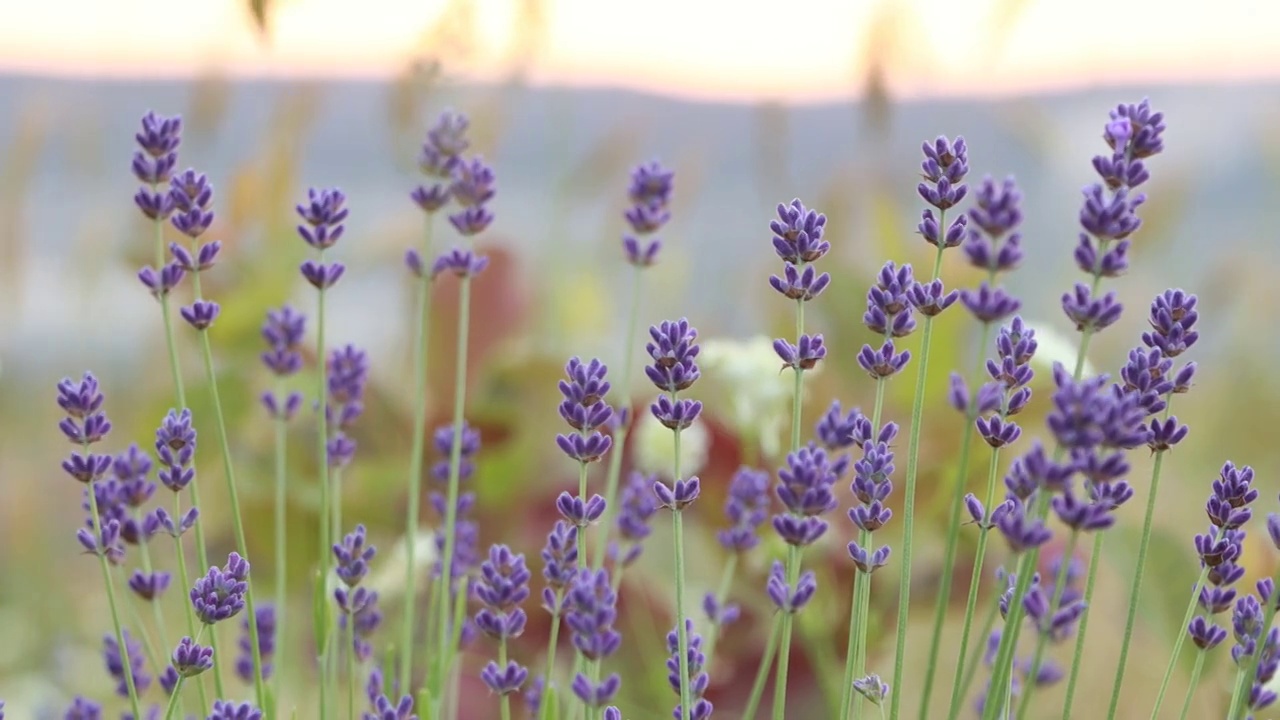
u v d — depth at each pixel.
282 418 0.95
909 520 0.83
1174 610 1.06
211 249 0.88
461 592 0.92
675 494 0.82
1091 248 0.78
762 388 1.05
